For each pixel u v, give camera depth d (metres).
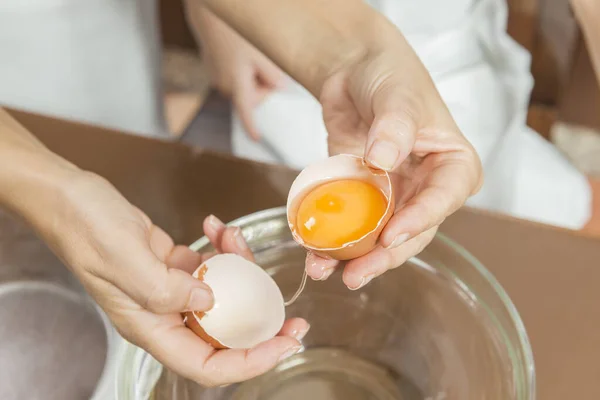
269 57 0.54
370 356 0.48
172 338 0.44
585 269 0.49
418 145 0.46
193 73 1.14
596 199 0.90
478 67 0.69
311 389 0.47
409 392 0.46
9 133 0.47
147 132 0.86
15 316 0.51
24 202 0.45
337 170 0.44
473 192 0.47
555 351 0.47
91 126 0.57
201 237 0.52
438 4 0.66
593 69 0.85
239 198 0.53
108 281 0.44
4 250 0.53
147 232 0.45
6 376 0.49
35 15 0.69
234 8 0.53
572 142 0.97
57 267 0.52
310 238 0.43
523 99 0.70
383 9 0.67
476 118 0.69
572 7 0.69
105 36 0.74
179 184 0.54
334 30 0.51
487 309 0.47
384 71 0.47
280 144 0.72
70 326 0.50
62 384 0.48
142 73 0.81
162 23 1.15
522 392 0.43
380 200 0.43
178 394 0.46
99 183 0.45
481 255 0.50
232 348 0.44
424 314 0.48
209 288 0.44
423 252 0.49
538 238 0.50
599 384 0.45
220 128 0.91
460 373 0.46
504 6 0.71
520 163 0.77
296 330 0.45
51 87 0.75
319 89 0.51
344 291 0.49
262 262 0.50
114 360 0.47
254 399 0.47
